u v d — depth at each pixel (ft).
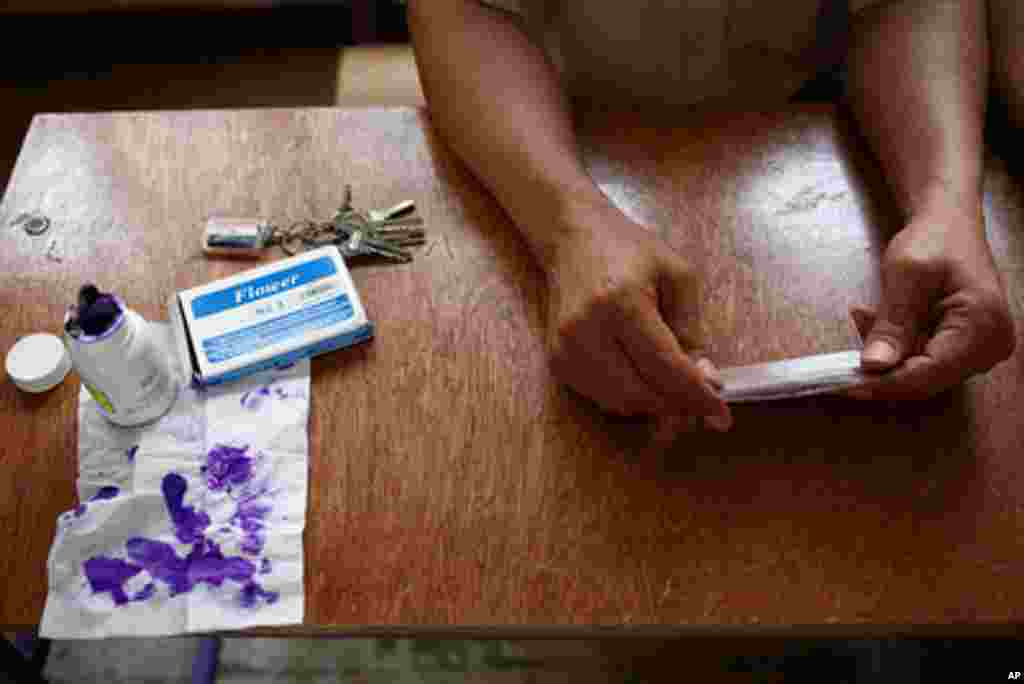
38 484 2.17
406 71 4.53
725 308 2.44
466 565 2.06
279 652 3.93
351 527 2.11
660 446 2.22
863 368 2.21
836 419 2.25
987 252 2.28
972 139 2.49
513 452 2.22
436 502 2.14
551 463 2.20
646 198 2.65
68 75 5.57
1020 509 2.11
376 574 2.05
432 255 2.56
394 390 2.31
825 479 2.16
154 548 2.08
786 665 3.89
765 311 2.43
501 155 2.53
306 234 2.58
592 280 2.24
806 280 2.49
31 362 2.29
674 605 2.01
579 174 2.50
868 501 2.13
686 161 2.73
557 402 2.29
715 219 2.60
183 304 2.38
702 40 3.10
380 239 2.56
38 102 5.46
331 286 2.42
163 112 2.86
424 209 2.64
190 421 2.26
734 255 2.54
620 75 3.26
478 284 2.50
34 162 2.73
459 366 2.35
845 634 2.01
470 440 2.23
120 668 3.87
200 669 3.83
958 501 2.13
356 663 3.91
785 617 1.99
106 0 5.24
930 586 2.02
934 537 2.08
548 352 2.36
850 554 2.06
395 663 3.91
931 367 2.16
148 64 5.58
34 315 2.43
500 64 2.63
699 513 2.12
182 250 2.55
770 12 3.04
